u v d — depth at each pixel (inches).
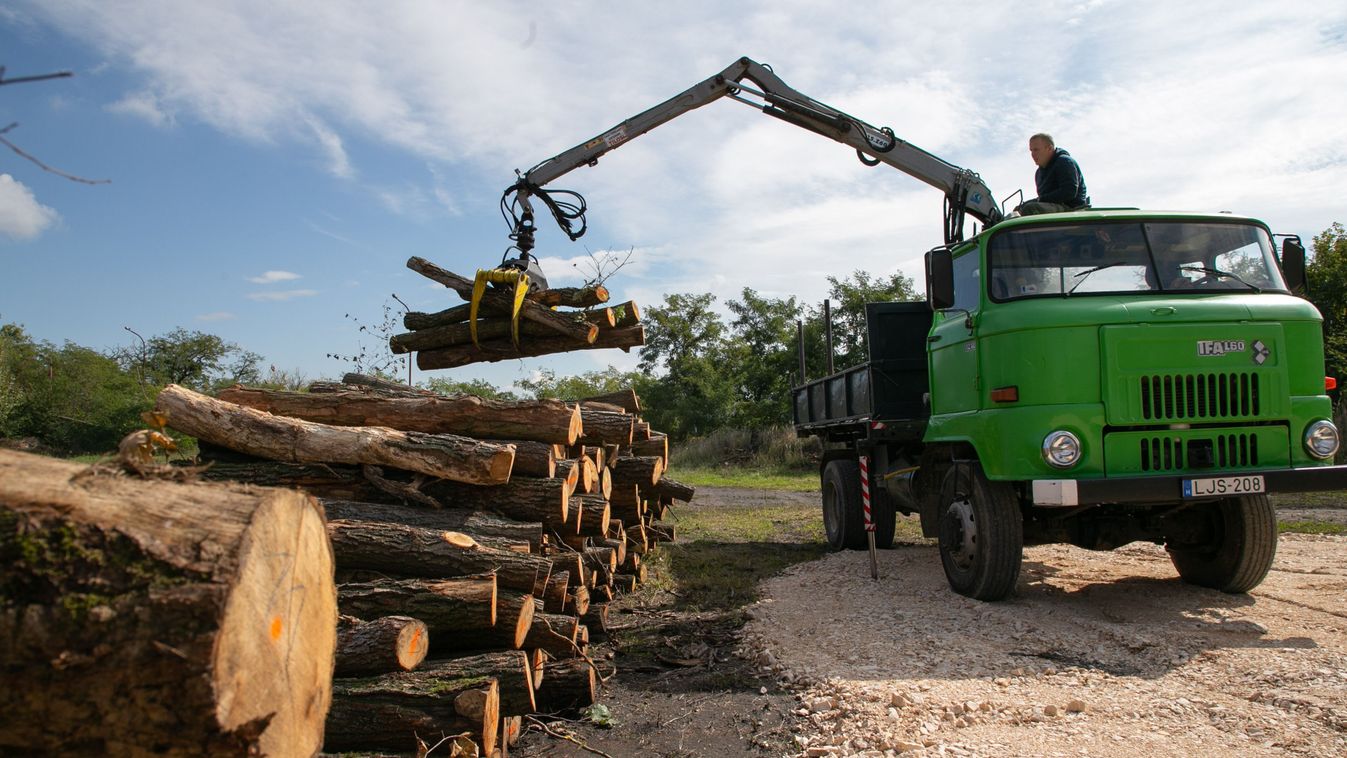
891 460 372.2
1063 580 297.6
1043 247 266.1
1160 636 219.9
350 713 146.7
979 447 260.1
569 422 224.8
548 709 195.2
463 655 169.6
